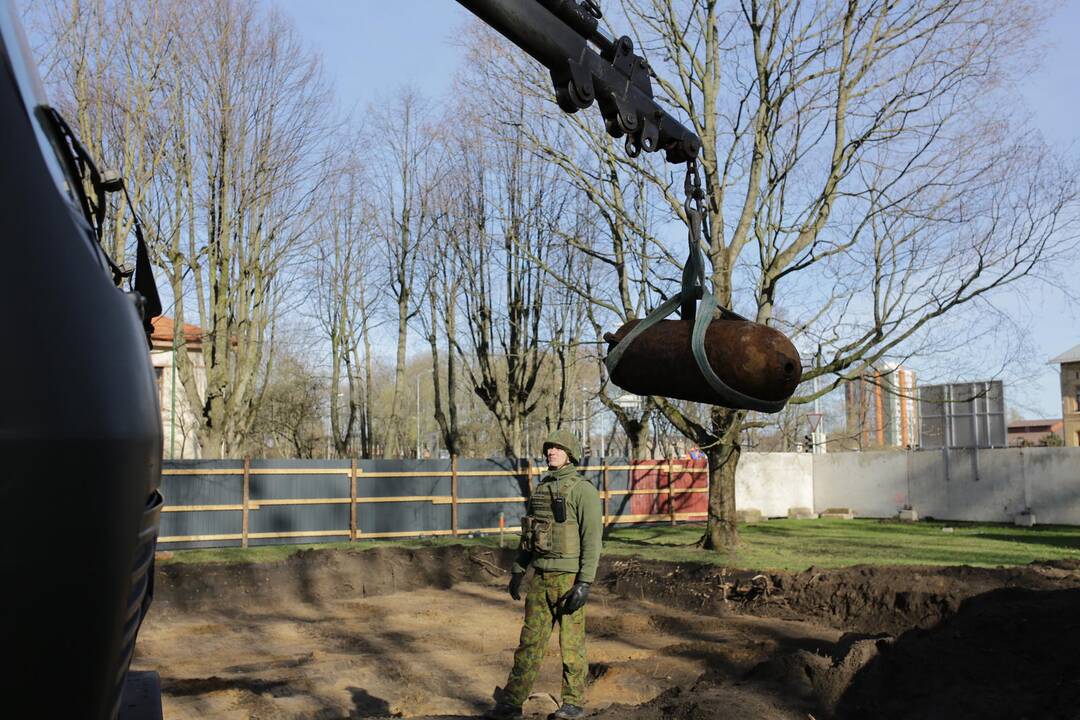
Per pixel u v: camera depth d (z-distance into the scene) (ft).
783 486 100.83
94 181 8.58
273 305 87.86
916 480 93.61
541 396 101.24
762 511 99.09
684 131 11.97
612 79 11.14
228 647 37.42
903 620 37.32
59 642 5.20
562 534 20.61
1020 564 49.98
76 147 7.93
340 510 69.67
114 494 5.47
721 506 60.18
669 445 109.19
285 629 41.78
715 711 19.31
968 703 20.11
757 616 41.83
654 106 11.61
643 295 62.90
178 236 72.13
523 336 94.63
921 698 21.04
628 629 39.73
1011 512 85.56
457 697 28.50
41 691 5.18
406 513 72.64
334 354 113.19
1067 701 18.95
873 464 97.35
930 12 55.16
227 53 71.61
